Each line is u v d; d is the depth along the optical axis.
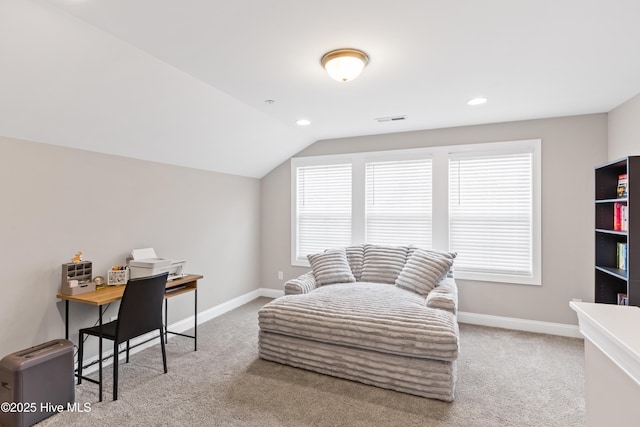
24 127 2.16
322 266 3.76
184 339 3.38
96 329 2.41
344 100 2.98
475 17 1.72
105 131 2.56
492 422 2.04
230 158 3.96
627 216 2.25
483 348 3.14
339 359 2.55
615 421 1.15
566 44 1.99
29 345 2.29
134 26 1.78
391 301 2.88
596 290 2.71
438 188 3.97
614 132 3.19
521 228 3.64
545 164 3.53
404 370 2.35
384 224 4.27
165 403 2.23
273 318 2.79
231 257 4.37
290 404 2.22
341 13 1.68
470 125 3.82
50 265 2.41
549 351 3.07
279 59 2.18
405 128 3.98
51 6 1.58
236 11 1.65
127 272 2.80
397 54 2.13
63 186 2.49
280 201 4.87
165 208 3.39
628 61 2.21
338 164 4.51
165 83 2.38
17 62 1.76
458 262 3.90
